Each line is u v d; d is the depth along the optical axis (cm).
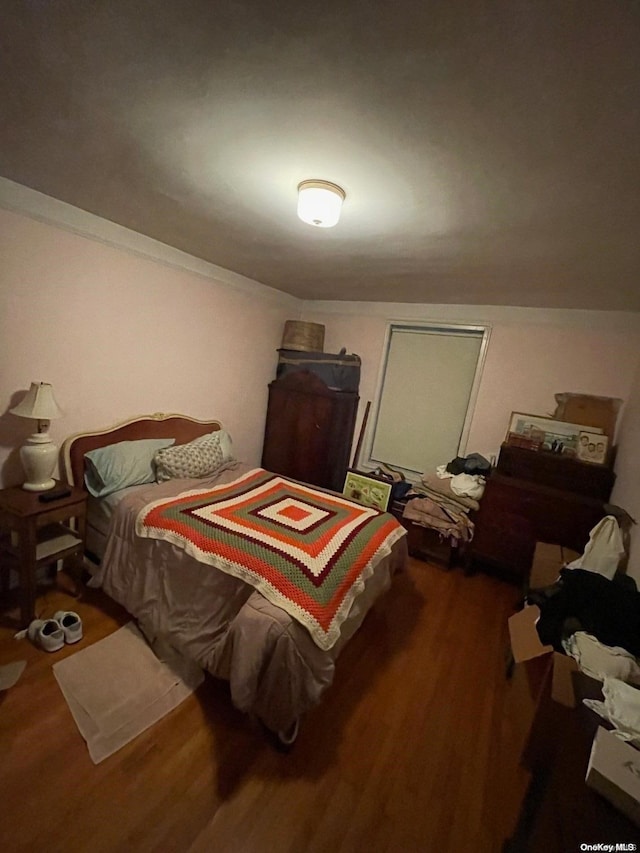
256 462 404
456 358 348
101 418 251
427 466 367
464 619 250
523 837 114
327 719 167
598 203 131
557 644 164
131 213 206
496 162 115
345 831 127
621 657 140
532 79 82
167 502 213
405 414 375
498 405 328
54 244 207
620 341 283
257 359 374
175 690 170
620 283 218
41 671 169
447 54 78
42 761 135
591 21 67
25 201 188
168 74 95
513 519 281
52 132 130
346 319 394
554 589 197
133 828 120
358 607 192
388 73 85
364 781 143
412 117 99
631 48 71
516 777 150
